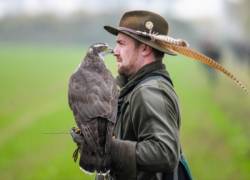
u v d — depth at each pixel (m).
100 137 6.10
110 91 6.39
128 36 6.76
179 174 6.84
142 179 6.52
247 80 48.78
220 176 15.43
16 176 16.47
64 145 21.31
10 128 26.02
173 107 6.36
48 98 39.19
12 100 37.59
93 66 6.63
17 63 76.38
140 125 6.28
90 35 174.62
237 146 19.02
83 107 6.26
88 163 6.08
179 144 6.32
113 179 6.47
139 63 6.75
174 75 59.56
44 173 16.48
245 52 61.31
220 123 25.47
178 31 150.25
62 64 75.88
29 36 173.25
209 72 44.84
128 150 6.14
